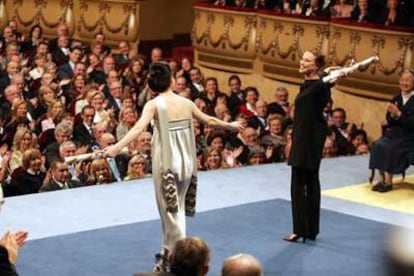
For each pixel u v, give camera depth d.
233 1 19.59
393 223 9.64
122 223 9.21
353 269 7.86
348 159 13.40
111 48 22.05
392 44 16.23
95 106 13.85
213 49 20.19
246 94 16.50
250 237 8.84
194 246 4.88
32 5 23.11
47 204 9.89
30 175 10.77
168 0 24.72
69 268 7.58
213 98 16.98
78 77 16.28
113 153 6.78
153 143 6.98
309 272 7.73
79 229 8.91
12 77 16.33
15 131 13.38
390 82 16.39
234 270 4.23
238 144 13.38
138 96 16.80
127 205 9.99
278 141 13.98
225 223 9.34
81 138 12.98
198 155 12.84
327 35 17.56
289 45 18.31
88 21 22.28
